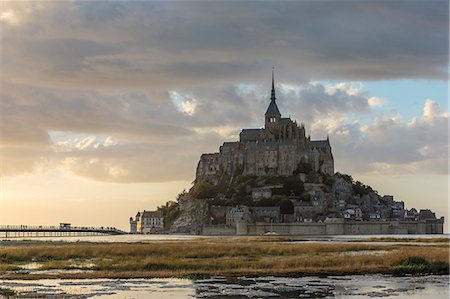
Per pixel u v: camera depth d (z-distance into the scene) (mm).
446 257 154625
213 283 122188
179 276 131500
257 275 133625
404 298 105750
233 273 135375
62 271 142625
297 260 154375
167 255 180000
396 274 136000
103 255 181125
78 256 179625
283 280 126500
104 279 127812
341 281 125312
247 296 107688
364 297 106875
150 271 140125
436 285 119812
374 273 137000
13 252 183000
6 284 121125
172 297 106500
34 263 164875
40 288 116000
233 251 192500
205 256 180125
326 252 196875
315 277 131125
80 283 122438
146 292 111375
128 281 125000
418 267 141750
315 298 106000
